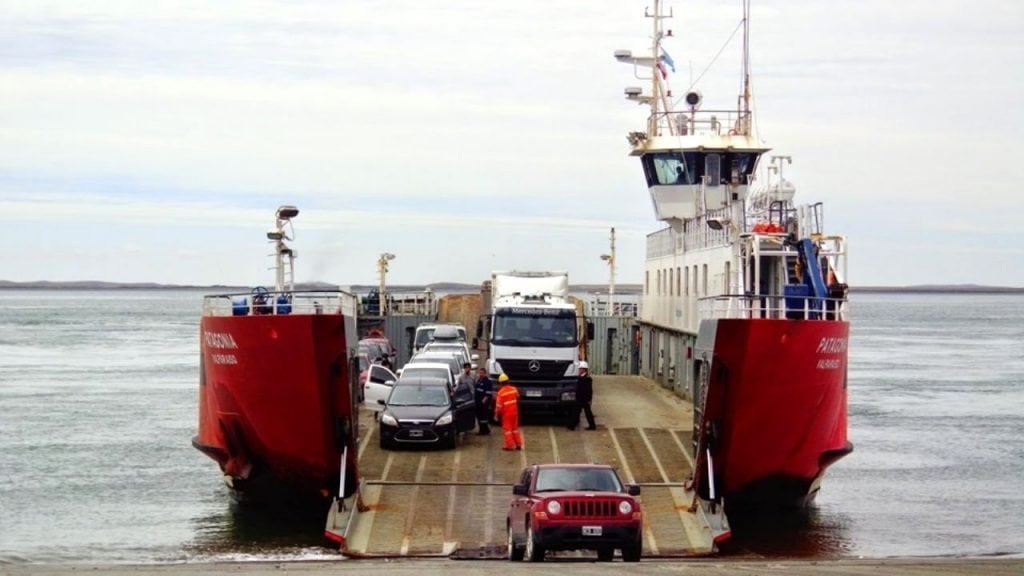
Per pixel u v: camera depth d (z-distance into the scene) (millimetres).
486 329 40594
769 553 28250
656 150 45844
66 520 32406
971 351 119750
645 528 26547
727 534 25797
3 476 39406
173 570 21031
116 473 40094
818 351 27688
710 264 38375
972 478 40969
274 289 33344
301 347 27562
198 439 33438
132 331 150625
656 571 19469
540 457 32375
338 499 27562
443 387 34562
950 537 31125
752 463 29281
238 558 26891
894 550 29234
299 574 19500
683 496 28875
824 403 28750
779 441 28891
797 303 31203
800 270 33312
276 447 29656
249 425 29625
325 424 28641
